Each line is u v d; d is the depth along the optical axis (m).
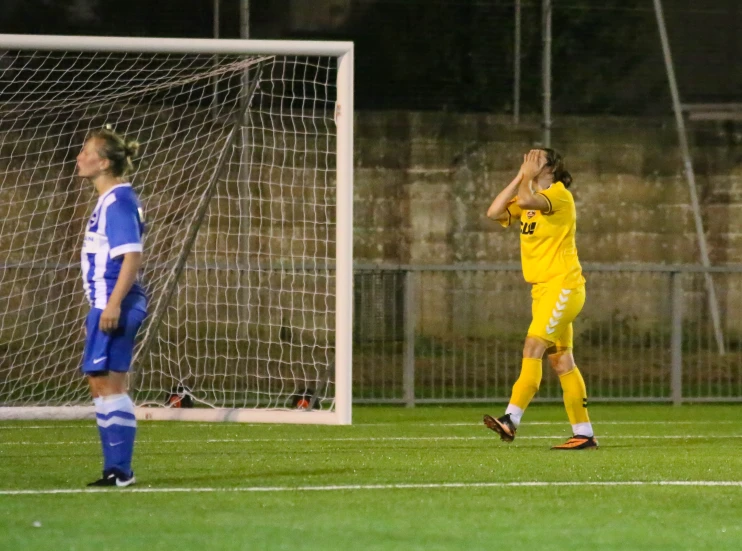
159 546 14.35
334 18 55.62
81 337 41.84
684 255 56.16
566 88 57.16
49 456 24.91
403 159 54.44
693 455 25.53
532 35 56.59
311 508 17.36
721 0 57.84
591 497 18.78
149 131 48.38
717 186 56.62
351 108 32.22
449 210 54.66
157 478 20.89
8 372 40.09
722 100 57.25
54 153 47.03
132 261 18.38
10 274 42.72
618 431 32.28
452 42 56.16
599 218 55.47
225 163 38.91
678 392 41.69
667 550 14.48
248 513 16.83
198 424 33.06
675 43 57.66
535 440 29.58
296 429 31.98
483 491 19.36
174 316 42.34
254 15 55.03
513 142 55.31
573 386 26.77
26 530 15.34
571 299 25.45
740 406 41.47
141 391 37.91
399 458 24.69
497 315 46.19
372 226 54.12
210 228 47.28
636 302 49.78
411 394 40.72
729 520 16.70
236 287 40.59
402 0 55.94
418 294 45.62
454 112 55.69
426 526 15.91
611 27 57.53
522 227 25.89
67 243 46.44
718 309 51.00
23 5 52.81
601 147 55.72
